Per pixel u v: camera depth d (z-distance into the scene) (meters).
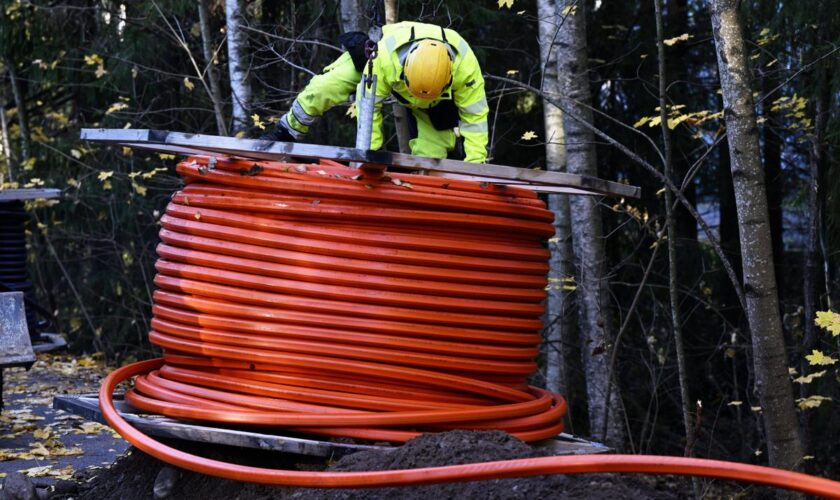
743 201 5.25
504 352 4.96
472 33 10.84
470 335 4.86
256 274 4.82
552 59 8.88
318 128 10.89
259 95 10.77
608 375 8.02
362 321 4.73
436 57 5.07
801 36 8.84
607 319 8.48
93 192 13.34
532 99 11.17
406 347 4.77
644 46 11.24
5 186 13.16
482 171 4.52
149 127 12.07
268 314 4.77
